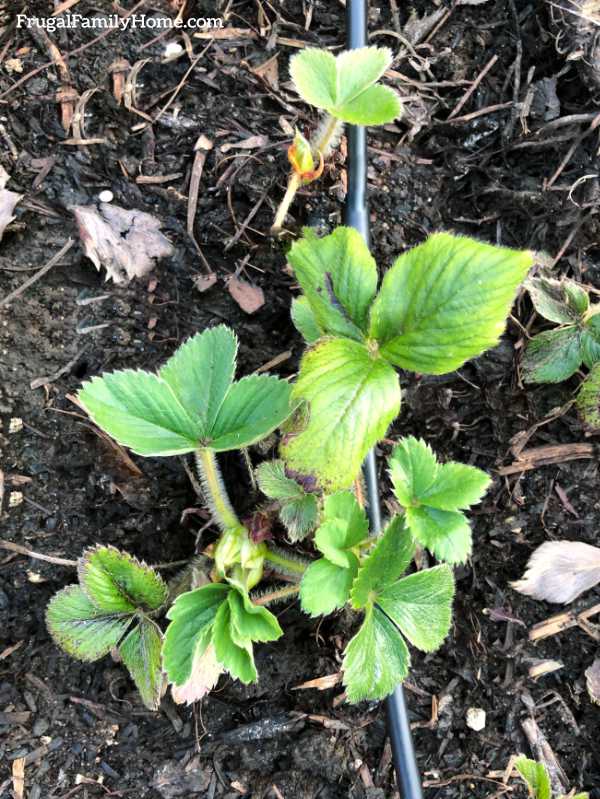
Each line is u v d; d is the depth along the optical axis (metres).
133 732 0.24
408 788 0.24
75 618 0.22
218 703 0.25
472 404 0.27
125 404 0.20
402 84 0.29
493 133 0.29
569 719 0.26
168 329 0.26
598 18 0.28
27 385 0.24
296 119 0.27
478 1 0.29
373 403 0.18
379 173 0.28
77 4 0.27
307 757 0.25
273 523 0.25
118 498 0.25
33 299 0.25
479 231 0.29
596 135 0.28
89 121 0.26
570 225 0.28
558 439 0.27
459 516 0.20
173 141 0.27
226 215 0.26
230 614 0.20
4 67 0.26
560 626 0.27
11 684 0.24
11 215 0.25
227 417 0.20
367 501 0.25
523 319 0.28
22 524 0.24
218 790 0.24
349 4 0.27
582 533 0.27
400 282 0.18
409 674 0.26
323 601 0.19
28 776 0.24
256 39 0.28
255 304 0.26
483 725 0.26
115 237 0.25
